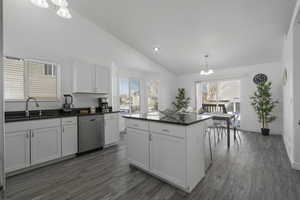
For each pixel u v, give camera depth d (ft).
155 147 6.55
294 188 5.84
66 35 10.59
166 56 16.02
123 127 16.43
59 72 10.44
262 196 5.40
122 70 16.40
